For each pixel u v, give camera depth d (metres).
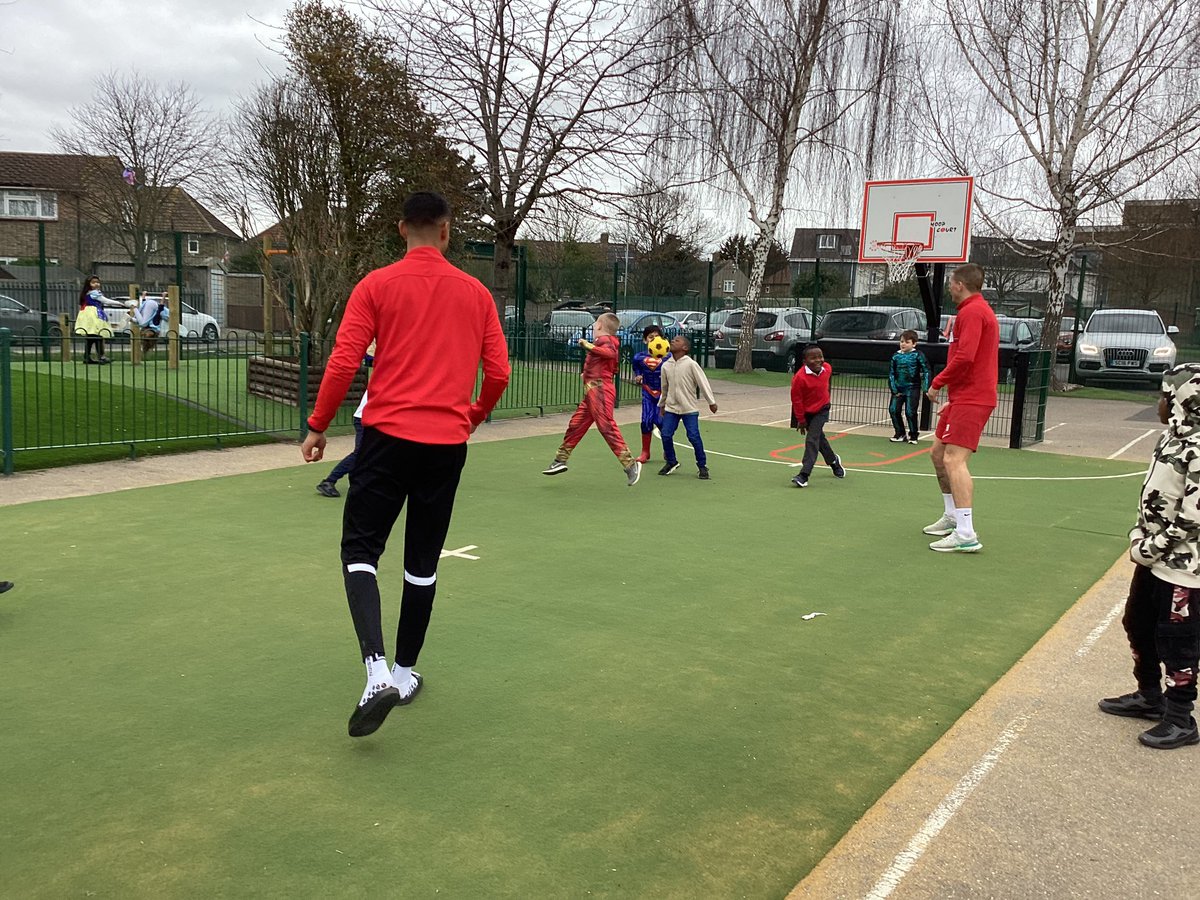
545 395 15.67
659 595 5.47
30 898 2.52
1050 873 2.81
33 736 3.48
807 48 20.84
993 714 3.95
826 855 2.86
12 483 8.20
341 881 2.63
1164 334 20.91
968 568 6.29
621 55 19.02
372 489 3.47
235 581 5.48
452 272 3.58
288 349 14.73
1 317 21.34
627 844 2.87
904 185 14.09
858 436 13.30
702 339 24.86
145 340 11.10
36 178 45.00
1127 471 10.63
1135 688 4.28
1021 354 12.18
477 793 3.14
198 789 3.13
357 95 13.34
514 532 6.94
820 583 5.83
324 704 3.82
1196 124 17.62
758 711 3.89
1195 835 3.05
